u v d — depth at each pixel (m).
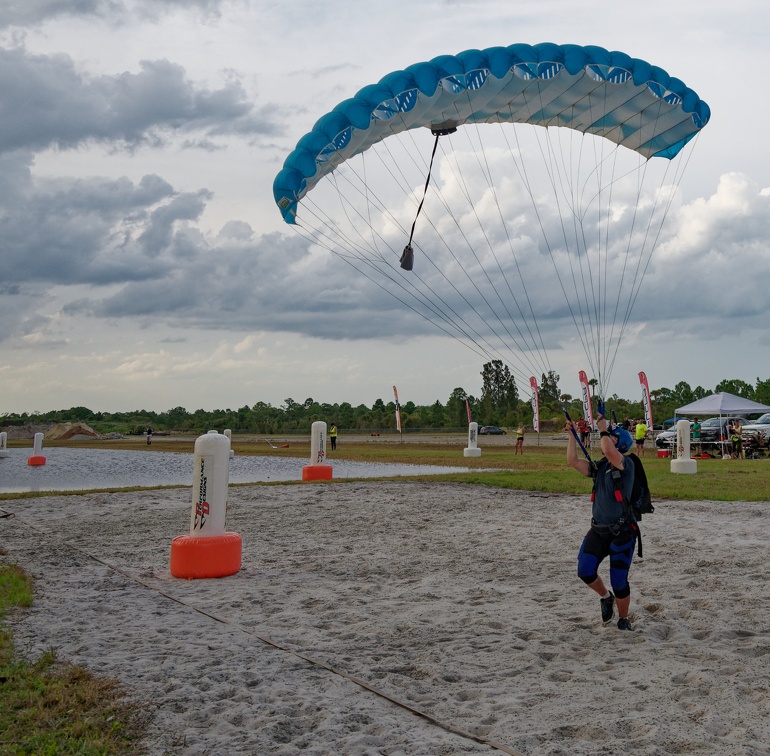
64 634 6.70
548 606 7.53
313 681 5.41
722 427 31.84
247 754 4.16
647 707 4.77
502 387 99.75
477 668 5.68
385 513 14.84
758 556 9.63
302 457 39.78
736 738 4.26
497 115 13.89
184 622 7.12
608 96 12.81
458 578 8.96
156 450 54.34
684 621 6.84
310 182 12.77
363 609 7.54
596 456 29.47
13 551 11.19
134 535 12.77
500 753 4.13
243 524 13.83
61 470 32.81
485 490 18.52
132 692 5.10
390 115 12.09
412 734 4.42
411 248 12.84
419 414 107.25
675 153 14.30
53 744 4.22
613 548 6.61
